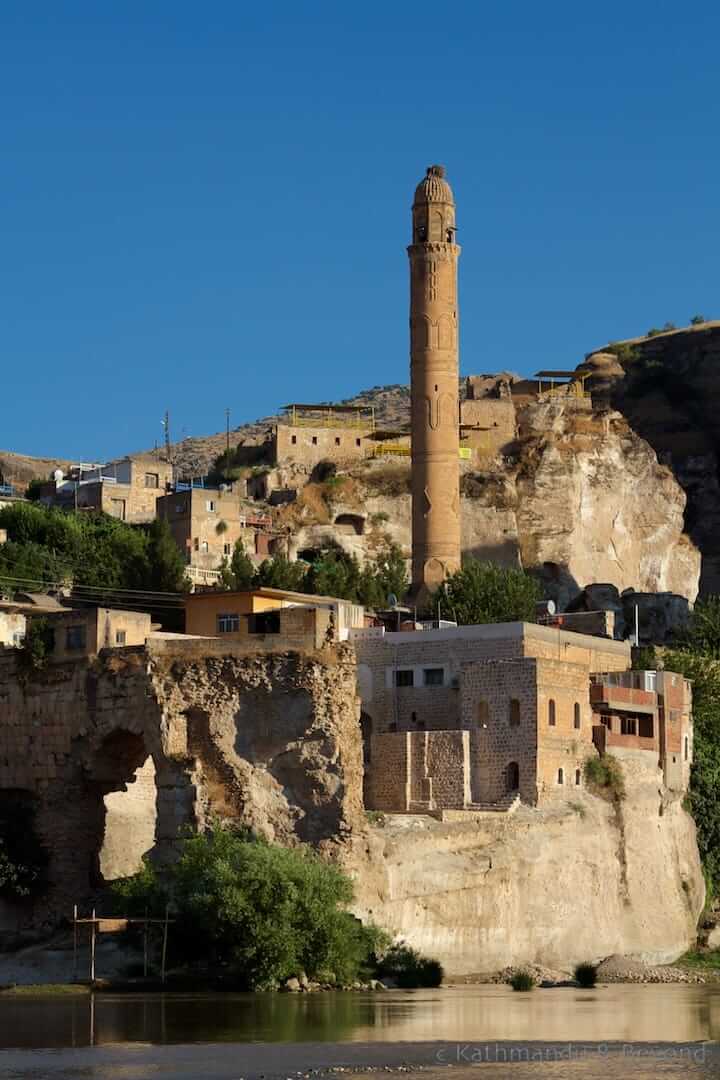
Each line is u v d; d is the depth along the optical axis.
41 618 115.88
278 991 93.81
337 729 105.06
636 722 130.12
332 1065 69.75
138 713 109.81
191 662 108.81
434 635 128.50
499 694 121.19
